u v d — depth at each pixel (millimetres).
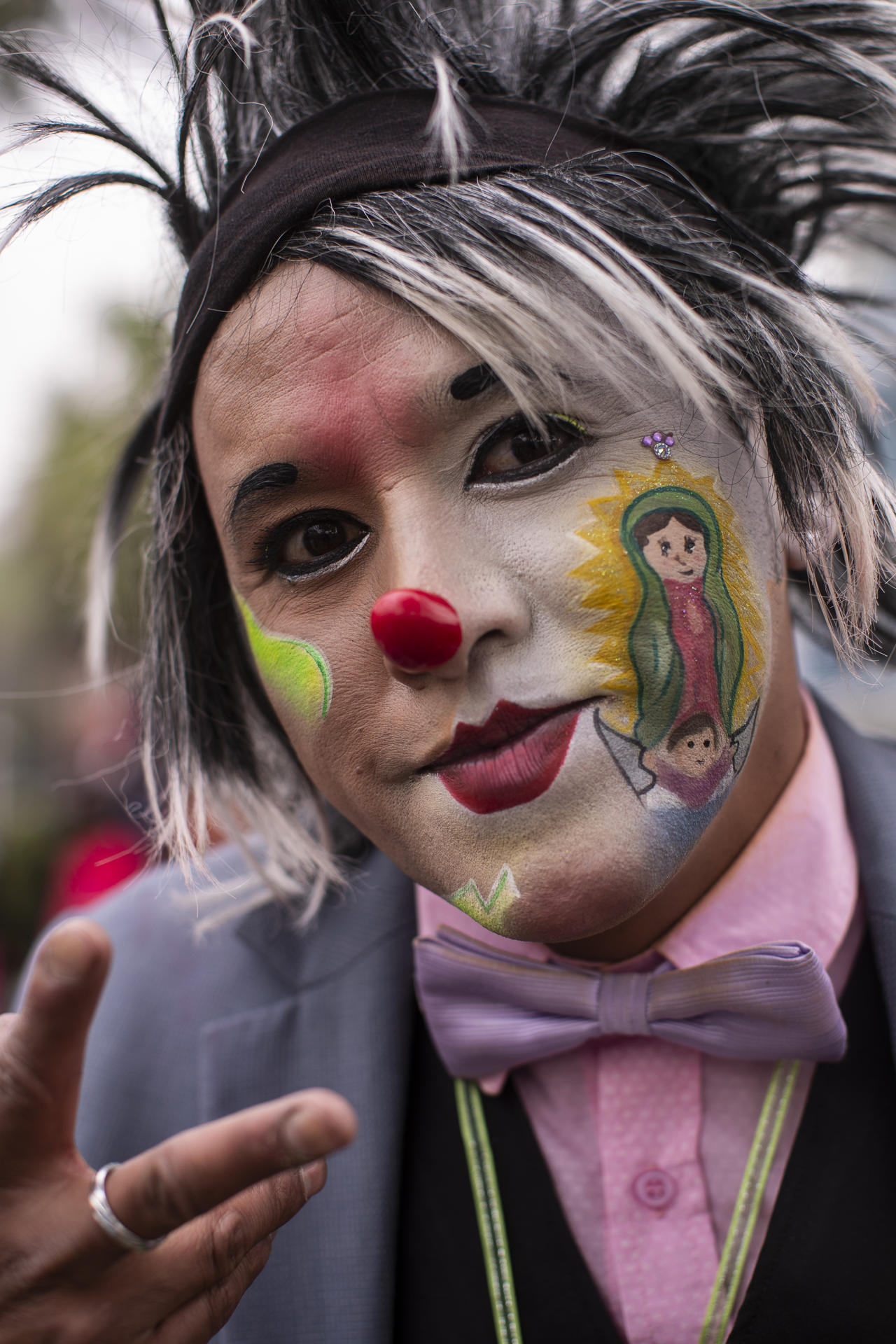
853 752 1075
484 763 770
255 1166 622
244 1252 736
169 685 1169
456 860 787
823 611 929
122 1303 706
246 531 865
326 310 797
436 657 722
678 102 1043
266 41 989
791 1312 851
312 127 906
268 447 816
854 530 915
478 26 1046
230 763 1194
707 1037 910
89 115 1058
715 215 926
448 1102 1041
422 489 782
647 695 763
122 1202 660
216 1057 1110
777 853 972
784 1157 916
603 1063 977
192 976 1216
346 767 848
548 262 791
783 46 1001
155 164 1085
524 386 767
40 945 734
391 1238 974
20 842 4047
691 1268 896
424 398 771
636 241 833
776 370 883
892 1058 929
